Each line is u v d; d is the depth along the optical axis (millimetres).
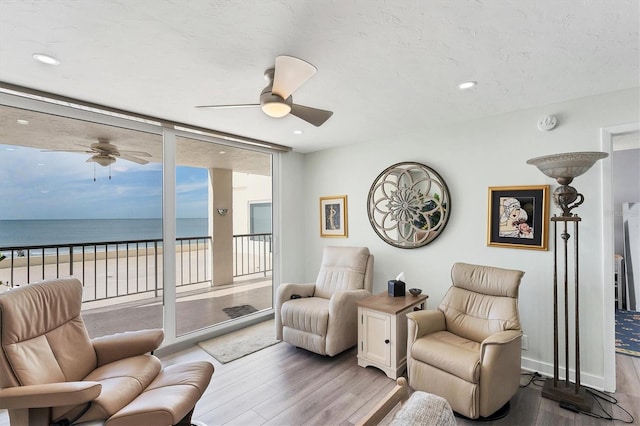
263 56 1837
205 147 3691
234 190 4117
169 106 2658
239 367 2811
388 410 1033
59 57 1826
